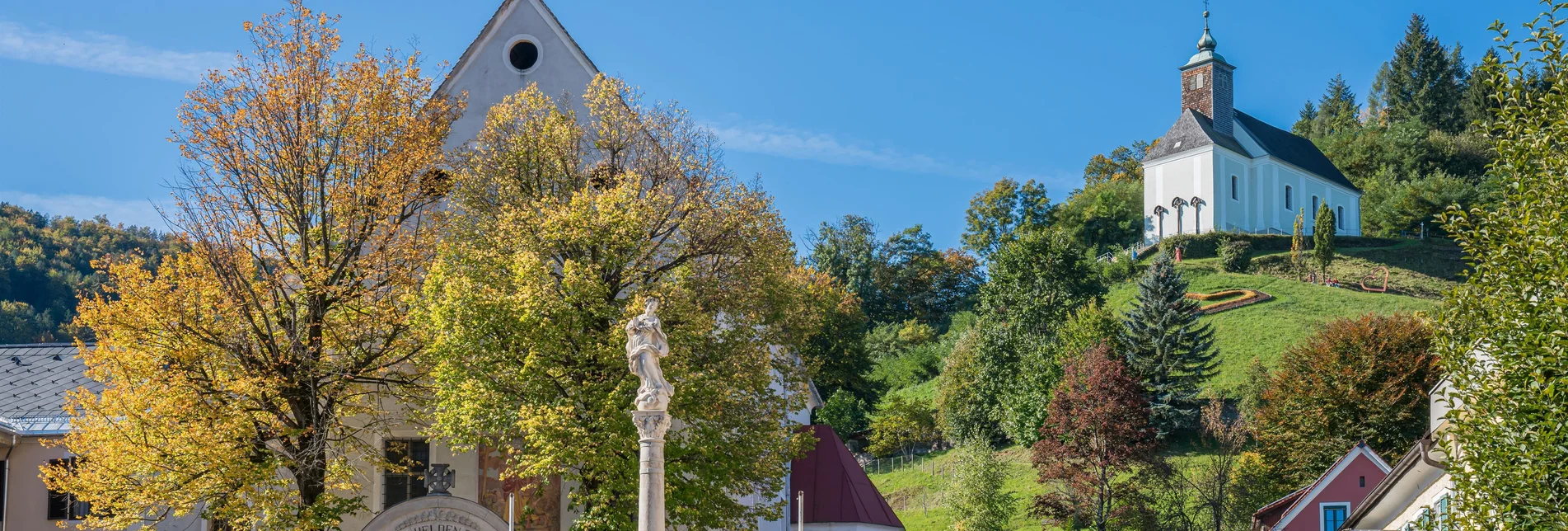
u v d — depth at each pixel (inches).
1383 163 6692.9
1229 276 4761.3
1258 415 2928.2
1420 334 2859.3
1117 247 5580.7
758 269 1529.3
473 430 1378.0
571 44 1828.2
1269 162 5423.2
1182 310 3484.3
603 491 1349.7
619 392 1362.0
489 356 1398.9
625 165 1646.2
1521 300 863.1
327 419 1432.1
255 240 1457.9
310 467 1403.8
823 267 5556.1
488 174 1598.2
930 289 5561.0
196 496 1376.7
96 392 1695.4
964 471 2849.4
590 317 1416.1
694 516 1382.9
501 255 1461.6
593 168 1658.5
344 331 1455.5
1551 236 858.8
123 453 1354.6
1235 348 3917.3
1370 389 2824.8
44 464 1587.1
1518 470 833.5
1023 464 3265.3
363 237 1473.9
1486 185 5762.8
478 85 1830.7
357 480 1620.3
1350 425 2785.4
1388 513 1422.2
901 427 3646.7
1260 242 5027.1
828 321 3875.5
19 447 1585.9
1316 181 5738.2
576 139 1619.1
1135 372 3371.1
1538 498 829.8
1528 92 903.1
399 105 1517.0
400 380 1512.1
